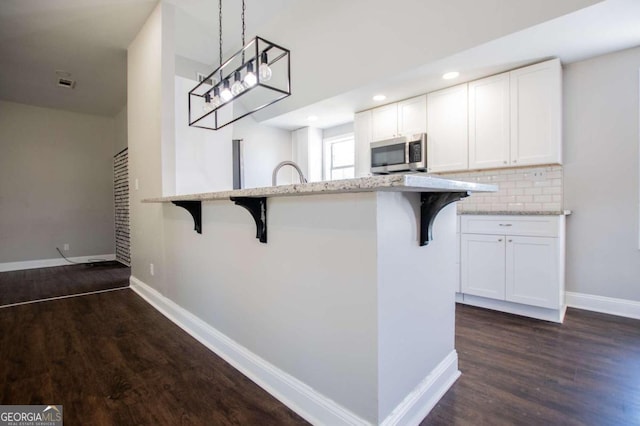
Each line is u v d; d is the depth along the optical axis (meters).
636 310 2.54
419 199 1.39
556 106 2.59
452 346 1.70
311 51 3.09
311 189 1.08
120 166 5.42
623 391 1.54
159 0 2.76
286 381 1.50
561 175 2.82
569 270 2.83
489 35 2.25
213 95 2.54
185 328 2.38
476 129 2.97
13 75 4.05
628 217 2.57
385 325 1.18
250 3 2.76
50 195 5.20
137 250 3.49
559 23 2.07
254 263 1.70
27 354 1.98
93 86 4.43
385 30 2.57
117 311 2.81
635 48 2.47
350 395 1.24
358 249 1.19
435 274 1.53
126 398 1.53
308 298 1.39
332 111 3.94
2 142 4.81
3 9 2.75
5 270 4.76
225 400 1.51
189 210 2.18
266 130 4.77
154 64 2.90
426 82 3.02
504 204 3.11
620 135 2.58
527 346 2.04
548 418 1.35
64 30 3.13
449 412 1.40
